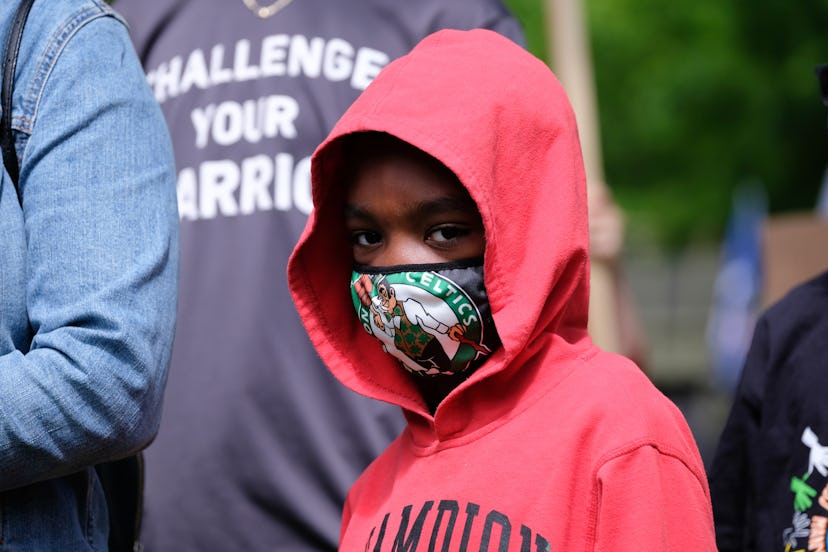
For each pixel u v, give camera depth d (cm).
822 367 441
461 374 407
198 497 525
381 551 392
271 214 538
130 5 596
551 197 392
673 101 2086
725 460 479
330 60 550
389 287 394
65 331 386
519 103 393
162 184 418
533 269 386
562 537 364
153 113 427
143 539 534
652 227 2356
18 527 395
